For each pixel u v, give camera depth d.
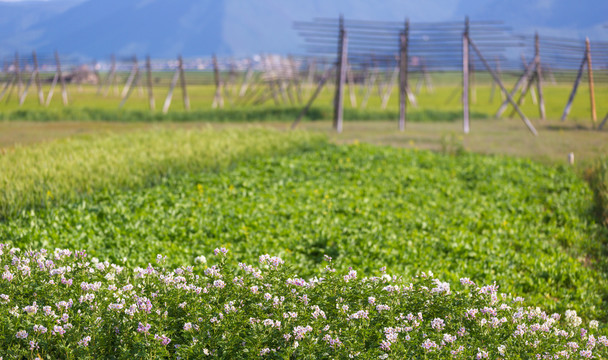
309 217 10.52
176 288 5.17
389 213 10.98
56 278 5.33
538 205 12.29
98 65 77.38
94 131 23.00
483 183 14.04
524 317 5.22
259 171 14.43
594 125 25.11
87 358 4.30
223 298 5.23
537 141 20.16
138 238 8.84
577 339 5.26
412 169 15.30
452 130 24.16
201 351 4.42
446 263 8.52
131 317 4.70
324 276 5.79
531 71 33.03
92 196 11.01
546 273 8.39
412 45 26.95
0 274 5.21
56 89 69.31
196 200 11.27
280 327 4.62
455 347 4.45
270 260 5.70
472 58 27.39
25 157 13.16
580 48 28.41
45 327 4.61
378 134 22.77
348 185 13.45
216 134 19.47
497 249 9.31
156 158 13.86
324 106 31.25
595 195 12.93
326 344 4.50
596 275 8.57
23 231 8.49
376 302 5.16
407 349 4.45
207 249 8.50
